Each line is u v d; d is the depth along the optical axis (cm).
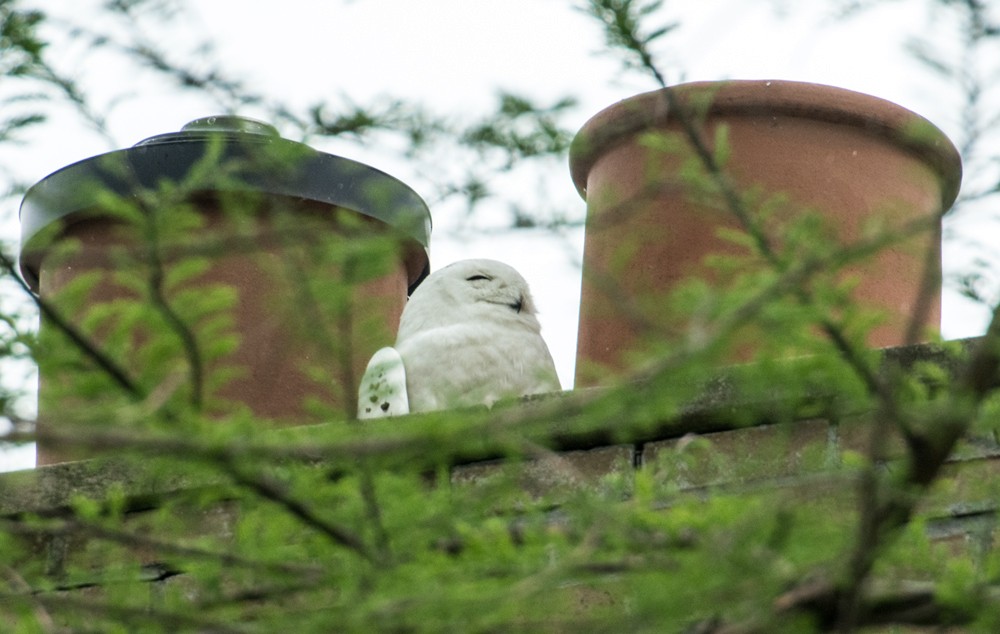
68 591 659
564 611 512
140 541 478
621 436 450
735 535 411
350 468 481
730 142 807
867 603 450
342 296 407
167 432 397
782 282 377
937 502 496
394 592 427
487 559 445
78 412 400
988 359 403
